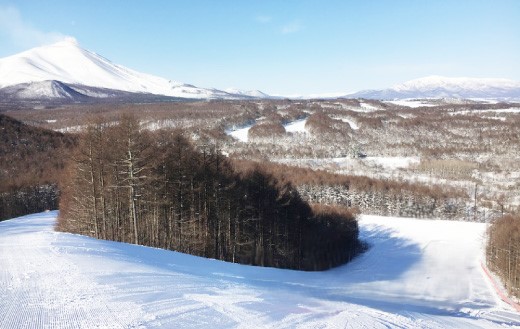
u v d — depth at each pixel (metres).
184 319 11.01
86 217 35.66
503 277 47.50
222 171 41.84
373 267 52.34
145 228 36.69
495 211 92.69
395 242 69.12
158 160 35.12
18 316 10.48
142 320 10.55
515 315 31.34
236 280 20.00
